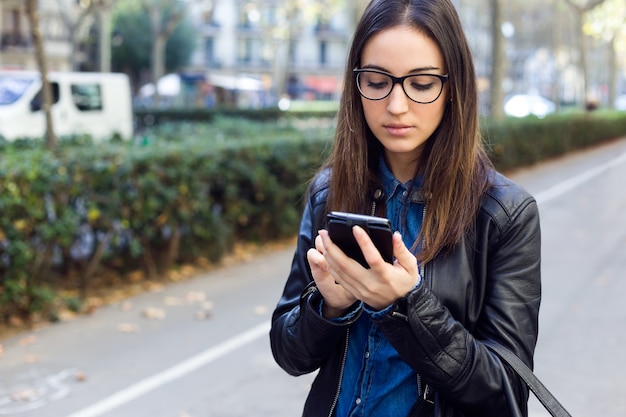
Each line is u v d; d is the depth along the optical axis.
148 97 43.28
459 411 1.42
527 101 38.56
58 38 38.50
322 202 1.61
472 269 1.44
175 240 6.77
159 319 5.64
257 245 8.23
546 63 64.62
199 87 44.06
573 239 8.84
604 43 50.72
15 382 4.43
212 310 5.90
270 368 4.71
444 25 1.42
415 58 1.40
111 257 6.36
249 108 28.39
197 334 5.32
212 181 7.52
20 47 36.81
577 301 6.13
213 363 4.78
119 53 42.94
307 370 1.50
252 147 7.90
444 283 1.42
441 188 1.45
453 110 1.45
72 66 25.27
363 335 1.50
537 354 4.88
